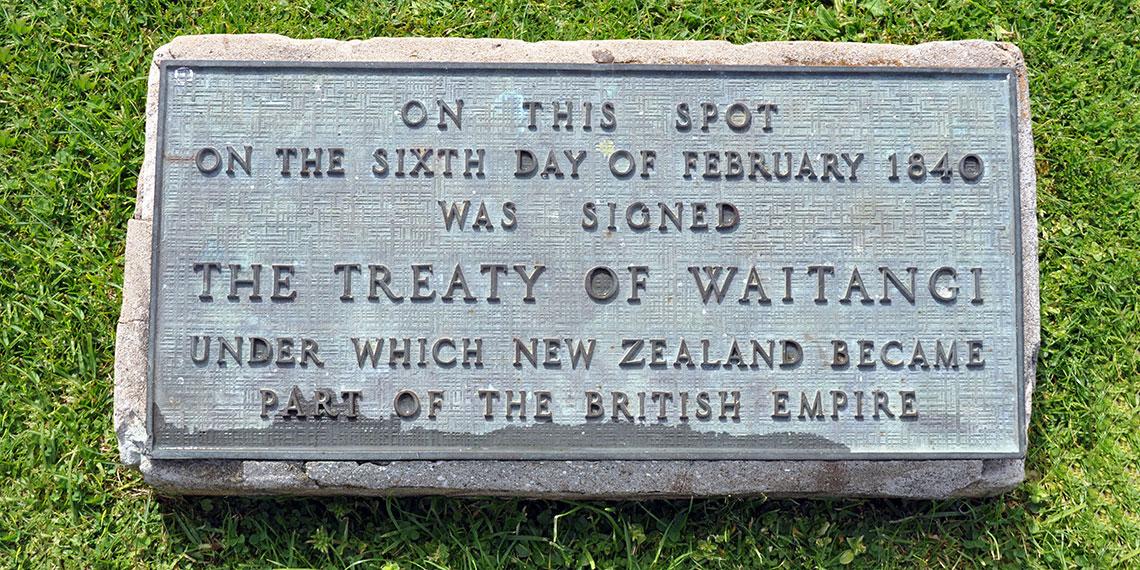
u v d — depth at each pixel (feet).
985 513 4.99
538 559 4.95
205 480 4.74
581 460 4.74
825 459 4.73
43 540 4.97
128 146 5.23
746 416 4.74
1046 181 5.29
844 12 5.38
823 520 4.97
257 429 4.73
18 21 5.29
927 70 4.81
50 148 5.23
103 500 4.99
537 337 4.75
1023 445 4.74
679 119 4.80
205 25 5.31
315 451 4.72
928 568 4.97
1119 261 5.22
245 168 4.77
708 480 4.75
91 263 5.16
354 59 4.87
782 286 4.76
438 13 5.36
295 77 4.80
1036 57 5.36
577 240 4.77
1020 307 4.76
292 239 4.76
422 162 4.78
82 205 5.20
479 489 4.75
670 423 4.74
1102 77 5.36
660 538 4.95
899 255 4.77
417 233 4.76
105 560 4.95
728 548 4.97
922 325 4.76
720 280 4.76
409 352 4.74
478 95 4.81
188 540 4.96
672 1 5.39
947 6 5.40
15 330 5.10
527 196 4.78
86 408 5.06
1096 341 5.18
